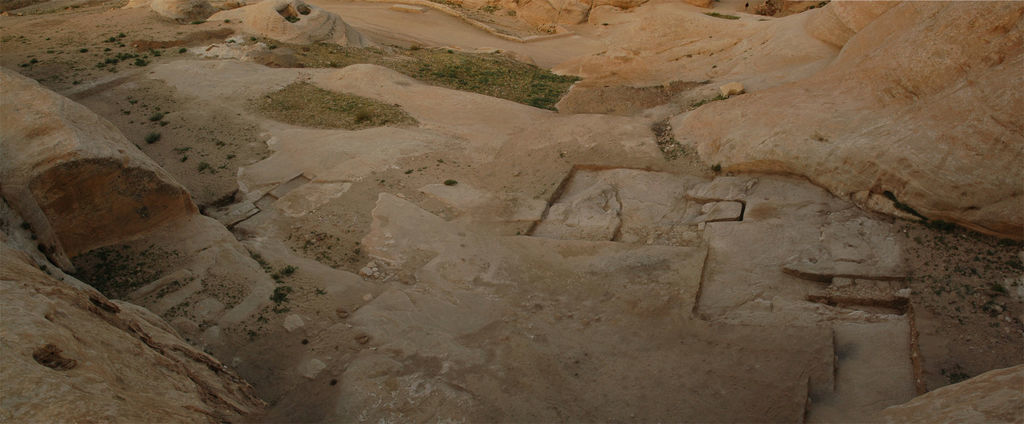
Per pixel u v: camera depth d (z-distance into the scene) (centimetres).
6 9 3098
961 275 1020
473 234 1264
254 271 1125
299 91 1928
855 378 863
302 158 1539
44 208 1032
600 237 1245
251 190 1436
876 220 1171
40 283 708
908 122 1174
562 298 1075
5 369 528
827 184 1255
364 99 1889
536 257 1179
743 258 1136
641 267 1122
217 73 1994
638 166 1462
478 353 945
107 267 1092
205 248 1154
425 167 1501
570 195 1403
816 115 1314
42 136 1049
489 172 1493
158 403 639
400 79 2014
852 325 964
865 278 1046
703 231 1224
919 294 992
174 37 2278
